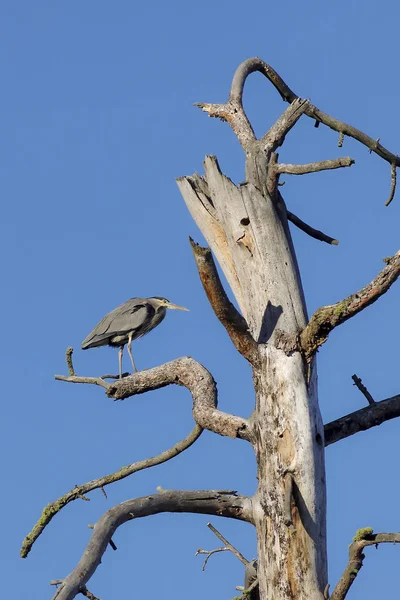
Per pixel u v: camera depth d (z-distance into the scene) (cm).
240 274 1394
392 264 1185
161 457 1390
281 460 1273
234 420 1340
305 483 1262
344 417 1350
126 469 1376
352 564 1108
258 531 1294
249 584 1335
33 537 1336
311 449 1274
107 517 1270
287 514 1230
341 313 1230
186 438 1384
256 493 1312
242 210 1403
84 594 1211
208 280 1209
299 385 1291
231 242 1402
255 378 1317
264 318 1347
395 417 1369
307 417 1282
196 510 1310
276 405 1289
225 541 1345
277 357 1301
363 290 1211
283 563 1254
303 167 1326
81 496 1352
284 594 1247
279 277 1366
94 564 1228
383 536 1098
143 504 1289
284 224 1408
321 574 1251
